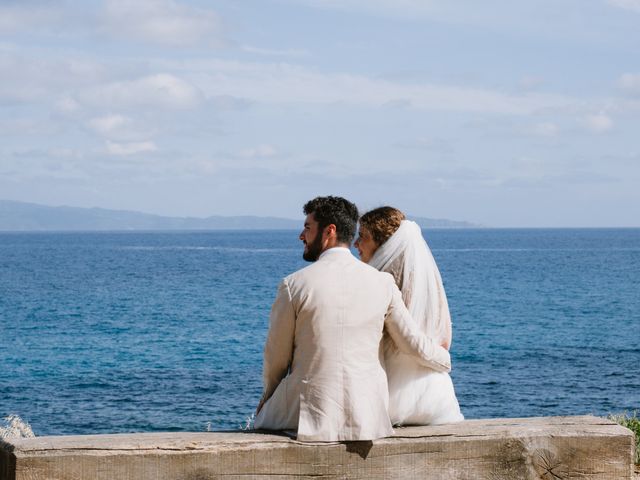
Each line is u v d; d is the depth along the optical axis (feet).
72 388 70.13
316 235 13.99
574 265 313.73
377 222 15.19
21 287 208.54
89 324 127.03
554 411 59.31
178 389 68.95
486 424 14.66
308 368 13.42
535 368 80.53
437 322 14.87
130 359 88.89
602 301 164.55
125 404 62.44
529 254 439.63
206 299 171.63
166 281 229.66
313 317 13.35
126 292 191.83
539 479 14.07
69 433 52.60
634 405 61.21
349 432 13.29
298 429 13.25
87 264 342.64
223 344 101.71
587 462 14.19
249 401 63.16
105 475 12.66
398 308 14.03
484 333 112.78
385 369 14.84
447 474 13.74
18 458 12.41
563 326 121.08
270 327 13.73
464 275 253.24
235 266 318.04
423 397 14.67
